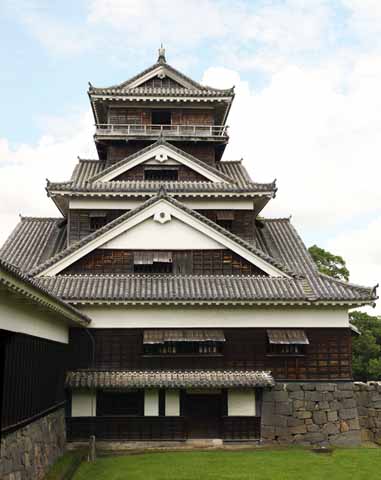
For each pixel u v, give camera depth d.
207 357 22.12
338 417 22.00
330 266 45.62
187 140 29.53
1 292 10.87
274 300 21.83
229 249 23.88
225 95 29.77
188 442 21.31
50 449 17.12
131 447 20.86
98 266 23.48
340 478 16.02
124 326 21.98
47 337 16.69
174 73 30.75
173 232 23.91
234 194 26.12
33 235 28.27
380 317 52.34
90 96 29.33
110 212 26.34
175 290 22.16
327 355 22.42
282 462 18.19
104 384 20.42
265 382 21.09
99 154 31.92
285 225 29.78
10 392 12.21
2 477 11.57
